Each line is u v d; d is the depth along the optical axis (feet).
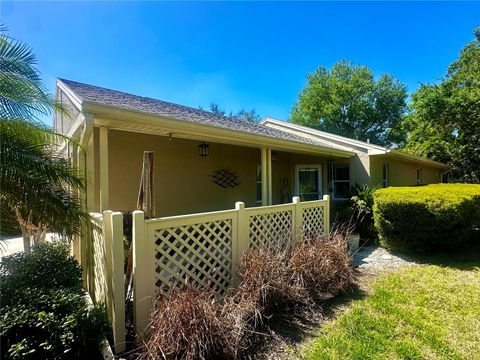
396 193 19.47
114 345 7.99
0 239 10.93
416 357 7.63
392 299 11.34
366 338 8.55
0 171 9.23
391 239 19.15
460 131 49.39
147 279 8.66
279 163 34.30
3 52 9.71
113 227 7.99
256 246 12.66
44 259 11.26
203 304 7.81
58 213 10.40
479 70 48.67
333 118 88.58
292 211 15.03
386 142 89.25
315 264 11.68
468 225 19.54
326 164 33.32
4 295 8.14
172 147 22.40
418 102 48.98
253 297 9.32
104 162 12.94
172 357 6.95
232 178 27.94
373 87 87.04
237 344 7.54
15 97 9.86
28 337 6.59
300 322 9.56
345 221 23.41
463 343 8.39
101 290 9.86
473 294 11.91
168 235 9.39
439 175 61.77
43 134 11.17
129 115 11.50
